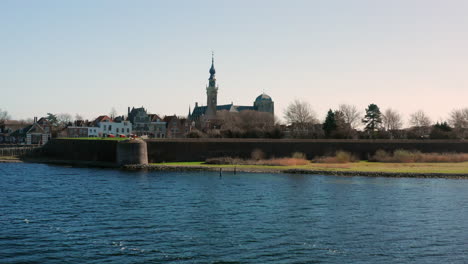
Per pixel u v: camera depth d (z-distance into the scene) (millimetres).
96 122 160375
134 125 160625
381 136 144125
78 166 97438
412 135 146750
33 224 41875
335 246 36031
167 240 37125
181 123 171000
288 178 77000
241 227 41562
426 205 52594
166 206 50781
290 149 108250
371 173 81750
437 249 35594
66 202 52594
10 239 37000
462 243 37188
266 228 41281
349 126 149000
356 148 110312
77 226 41312
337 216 46469
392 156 109688
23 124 158250
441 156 105312
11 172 84188
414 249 35531
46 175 79375
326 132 141375
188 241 36906
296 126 155875
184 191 61438
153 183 69250
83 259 32469
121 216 45469
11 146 129125
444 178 78062
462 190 63875
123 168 91875
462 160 104625
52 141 118750
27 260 32188
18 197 55688
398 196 58656
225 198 56312
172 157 102312
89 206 50344
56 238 37406
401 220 44938
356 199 56375
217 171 87375
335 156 108500
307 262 32250
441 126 143000
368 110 162125
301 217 45844
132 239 37312
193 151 103812
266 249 35031
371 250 35156
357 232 40281
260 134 143500
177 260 32375
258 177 78312
